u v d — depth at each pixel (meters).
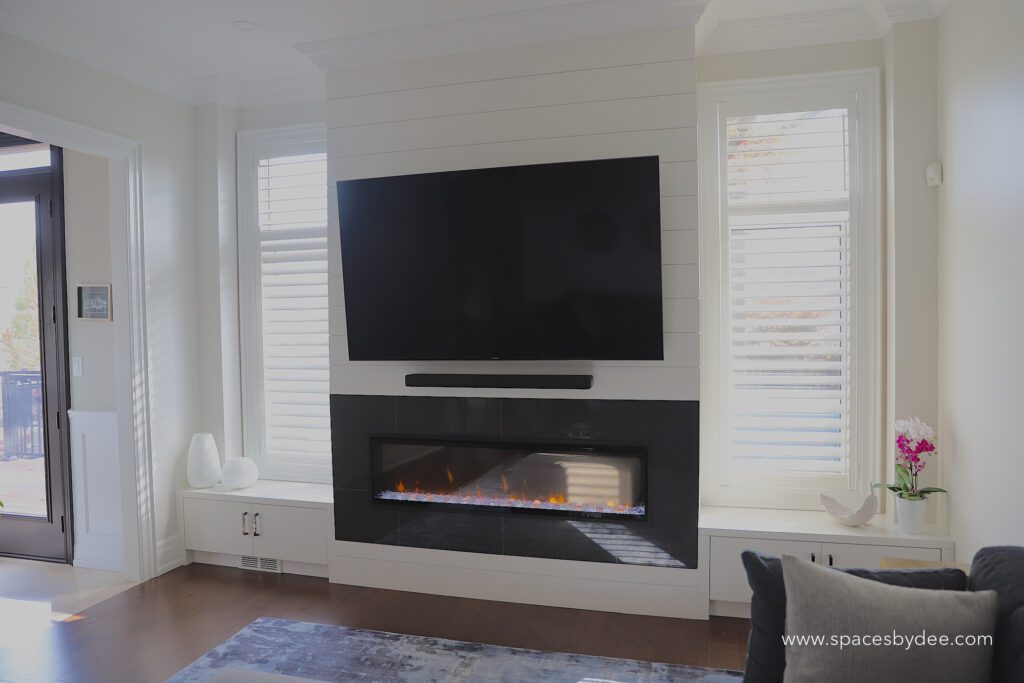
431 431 3.50
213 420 4.10
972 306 2.68
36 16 3.11
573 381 3.19
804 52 3.39
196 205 4.08
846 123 3.37
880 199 3.28
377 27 3.34
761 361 3.51
